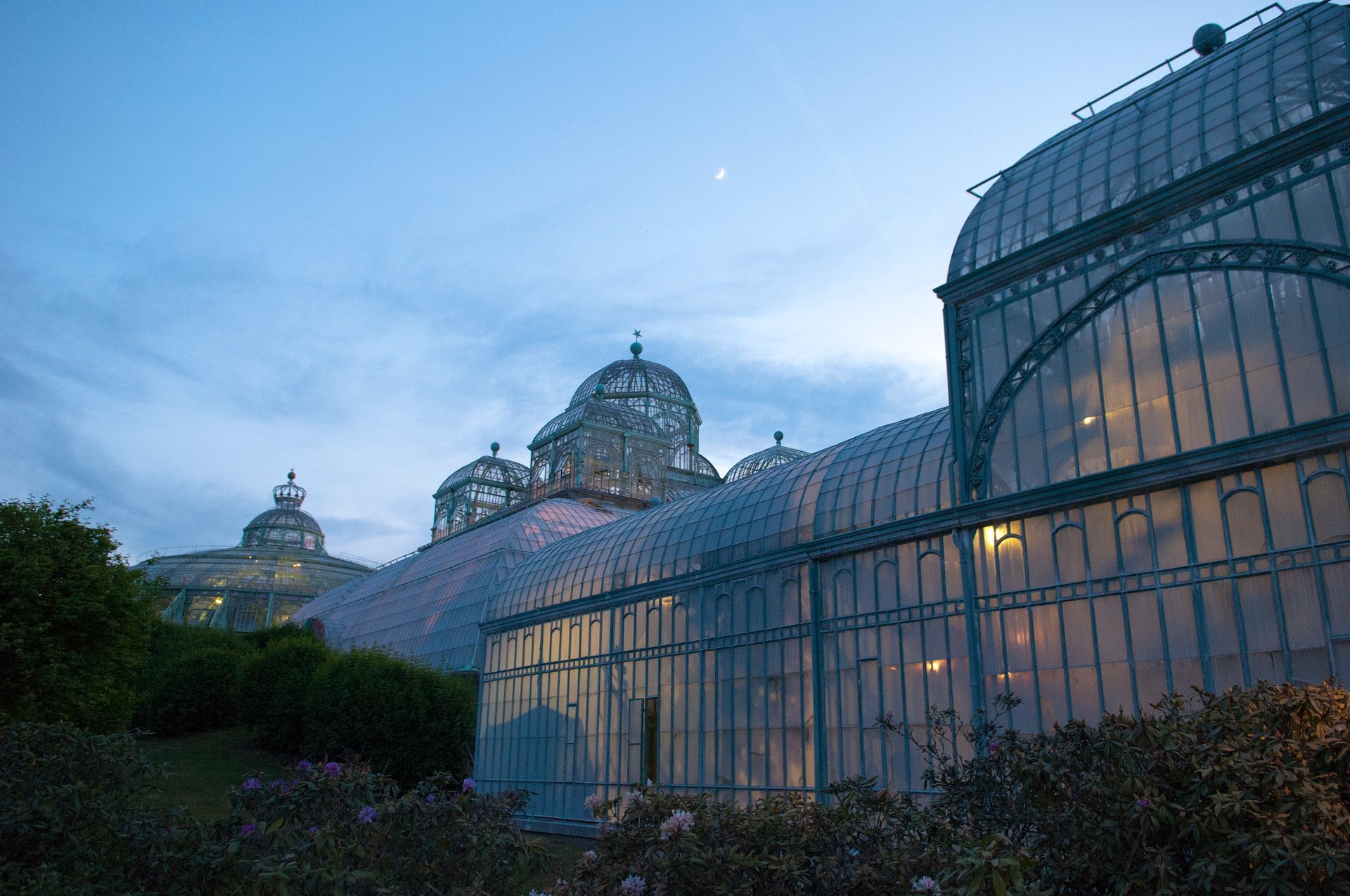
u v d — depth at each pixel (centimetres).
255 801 1176
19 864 1047
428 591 6203
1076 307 1973
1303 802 938
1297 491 1619
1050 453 1964
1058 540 1934
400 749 4247
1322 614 1555
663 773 2761
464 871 1110
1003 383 2073
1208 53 2044
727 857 1004
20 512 2923
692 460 8312
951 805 1223
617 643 3069
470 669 4969
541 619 3456
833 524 2431
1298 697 1109
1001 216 2184
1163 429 1797
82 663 2845
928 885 887
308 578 9312
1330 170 1653
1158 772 1022
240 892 1054
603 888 1080
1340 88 1695
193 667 5175
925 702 2116
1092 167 2050
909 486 2284
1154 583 1773
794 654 2458
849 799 1139
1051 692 1881
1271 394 1662
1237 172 1762
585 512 6219
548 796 3216
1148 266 1872
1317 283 1638
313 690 4466
